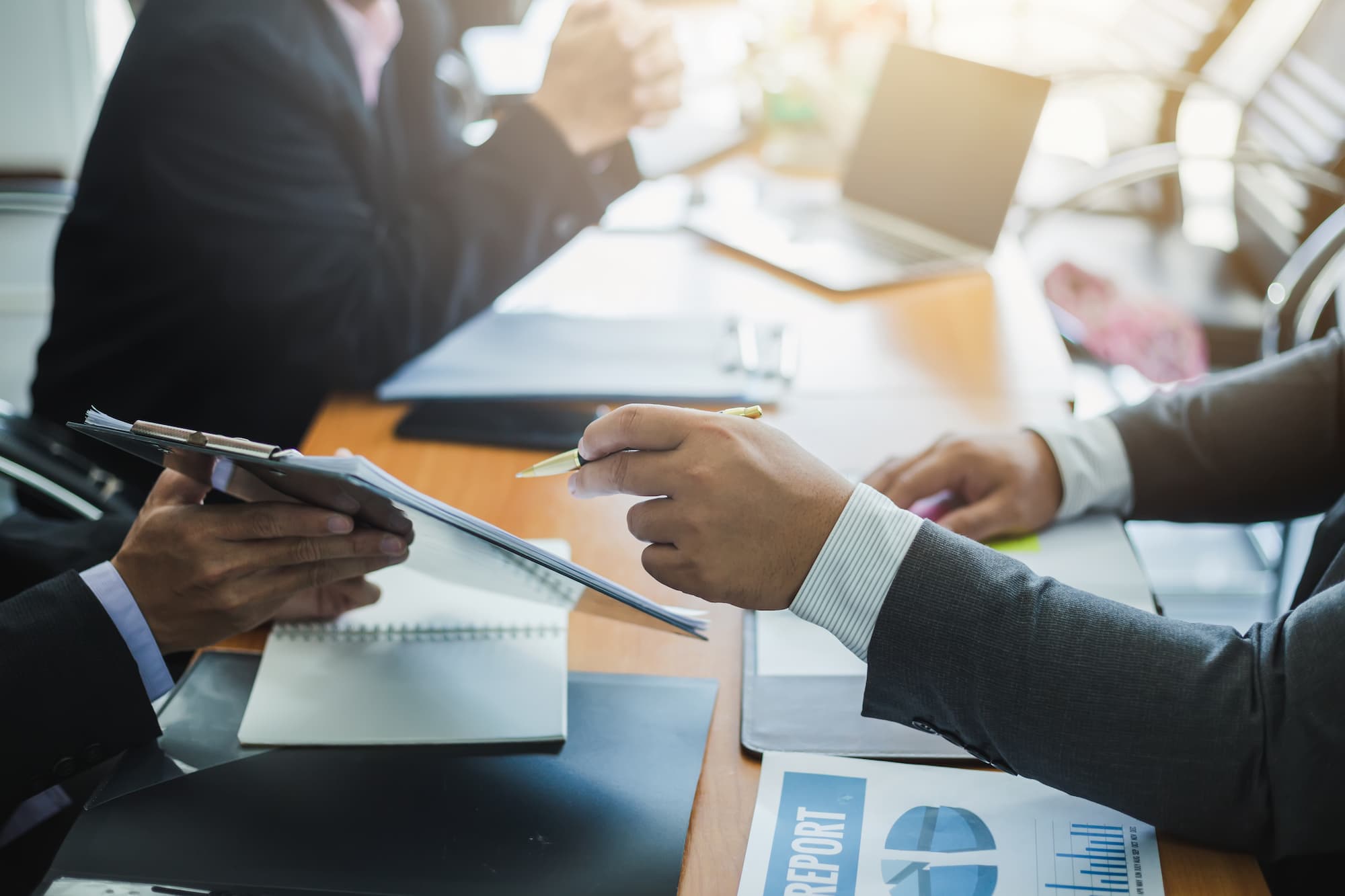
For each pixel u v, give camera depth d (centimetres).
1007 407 123
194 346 138
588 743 80
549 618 92
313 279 133
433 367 131
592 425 76
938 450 102
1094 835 71
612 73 139
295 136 134
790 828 73
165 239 134
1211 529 232
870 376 130
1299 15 208
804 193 176
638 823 74
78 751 79
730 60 212
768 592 75
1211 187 239
